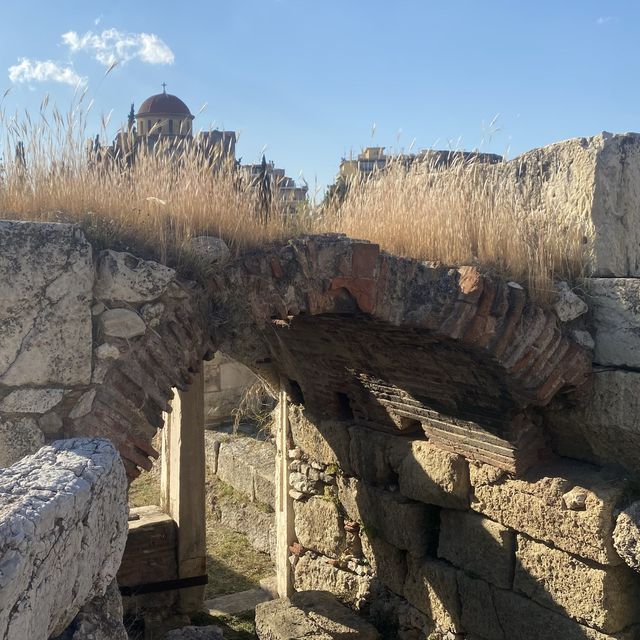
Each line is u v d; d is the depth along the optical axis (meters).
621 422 3.92
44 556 1.65
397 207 4.41
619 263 4.09
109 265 2.97
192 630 5.07
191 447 6.53
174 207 3.47
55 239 2.81
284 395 6.28
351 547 5.81
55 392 2.85
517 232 4.09
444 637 4.96
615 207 4.08
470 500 4.73
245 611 6.57
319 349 5.04
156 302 3.13
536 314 3.92
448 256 4.02
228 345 5.64
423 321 3.81
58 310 2.83
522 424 4.26
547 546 4.27
